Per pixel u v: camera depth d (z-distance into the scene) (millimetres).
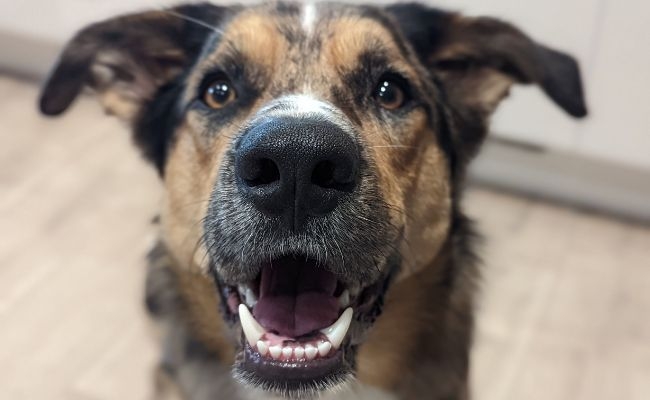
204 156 293
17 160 567
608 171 541
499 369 438
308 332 268
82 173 559
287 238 243
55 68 319
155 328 368
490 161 565
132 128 338
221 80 295
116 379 424
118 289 472
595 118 511
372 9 314
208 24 316
